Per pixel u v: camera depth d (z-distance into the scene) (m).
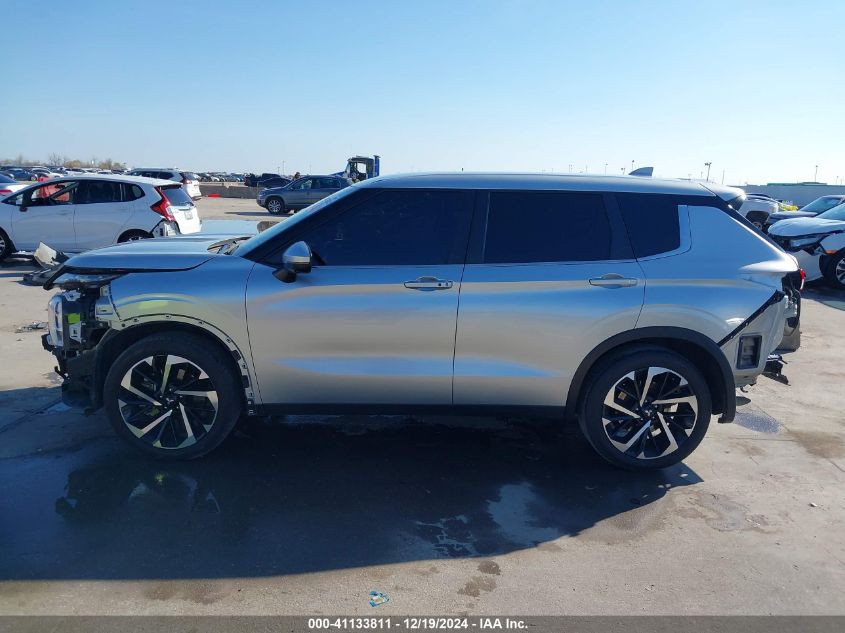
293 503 3.73
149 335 4.05
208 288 3.91
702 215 4.18
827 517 3.74
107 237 11.82
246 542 3.32
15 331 7.35
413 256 4.00
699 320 4.02
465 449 4.55
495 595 2.96
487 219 4.05
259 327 3.92
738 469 4.34
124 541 3.29
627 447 4.11
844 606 2.96
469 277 3.94
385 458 4.36
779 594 3.03
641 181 4.26
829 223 10.99
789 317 4.69
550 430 4.92
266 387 4.05
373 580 3.04
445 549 3.32
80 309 4.14
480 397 4.08
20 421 4.78
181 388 4.07
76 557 3.15
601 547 3.38
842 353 7.27
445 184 4.10
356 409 4.12
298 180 26.95
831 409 5.52
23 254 13.11
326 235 4.03
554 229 4.07
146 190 11.91
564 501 3.85
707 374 4.24
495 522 3.60
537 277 3.96
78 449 4.34
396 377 4.01
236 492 3.83
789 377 6.38
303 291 3.92
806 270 10.93
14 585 2.92
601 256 4.05
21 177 38.91
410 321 3.93
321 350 3.98
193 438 4.09
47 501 3.67
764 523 3.66
